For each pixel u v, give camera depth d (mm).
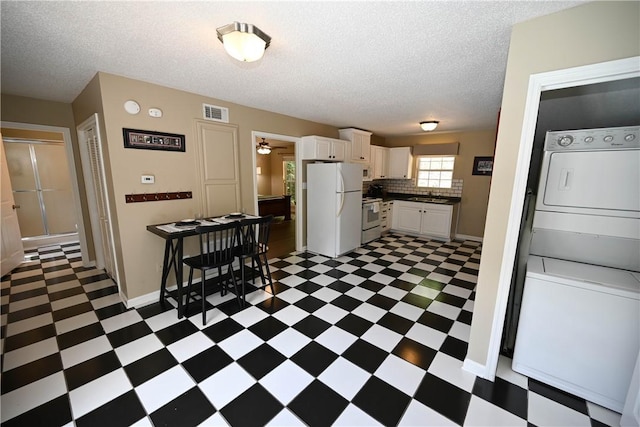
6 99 2848
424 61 2047
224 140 3162
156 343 2090
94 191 3473
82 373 1775
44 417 1463
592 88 1863
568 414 1509
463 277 3436
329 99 3074
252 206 3551
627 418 1377
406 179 6148
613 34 1248
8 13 1386
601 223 1703
